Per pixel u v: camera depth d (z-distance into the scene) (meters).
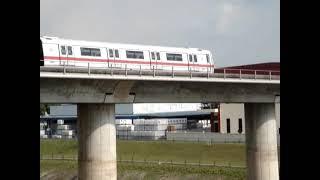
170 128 94.62
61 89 38.44
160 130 93.06
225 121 89.06
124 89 41.78
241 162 66.38
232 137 79.31
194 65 56.47
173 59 54.41
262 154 51.88
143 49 51.78
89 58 46.81
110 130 41.09
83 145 40.88
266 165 51.62
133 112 113.31
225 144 76.44
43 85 37.66
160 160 72.31
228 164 65.38
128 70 40.47
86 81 39.16
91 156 40.31
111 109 41.56
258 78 50.06
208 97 48.94
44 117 121.62
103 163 40.31
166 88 45.31
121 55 49.62
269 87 52.28
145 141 83.94
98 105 40.75
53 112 120.56
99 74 38.69
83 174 40.72
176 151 76.75
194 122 108.94
